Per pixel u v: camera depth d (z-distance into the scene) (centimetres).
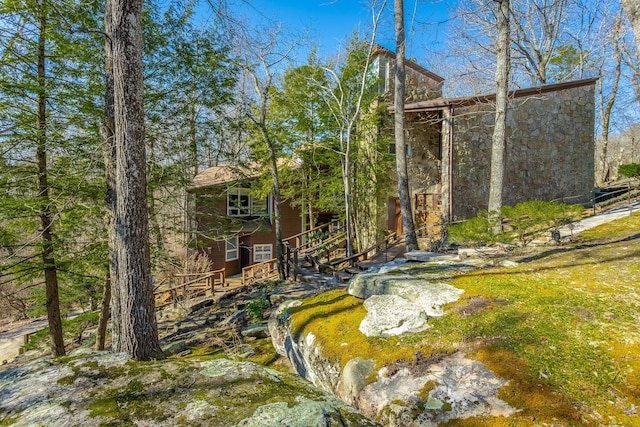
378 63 1339
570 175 1122
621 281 358
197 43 764
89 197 670
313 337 371
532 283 377
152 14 707
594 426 181
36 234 640
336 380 300
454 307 341
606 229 622
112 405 140
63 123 634
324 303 461
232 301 947
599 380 212
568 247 524
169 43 734
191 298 1109
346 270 895
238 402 142
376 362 283
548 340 260
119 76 359
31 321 1527
